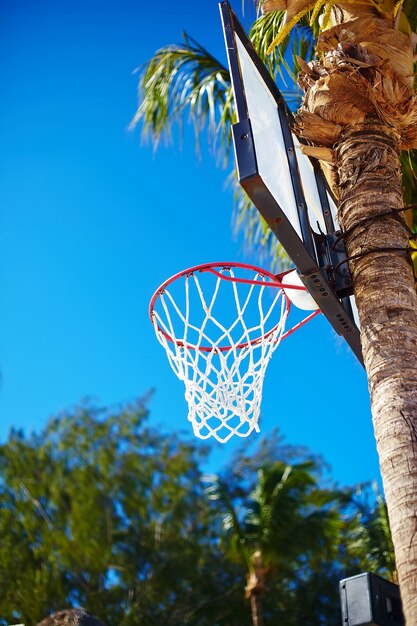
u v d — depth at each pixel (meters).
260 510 19.73
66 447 22.45
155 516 22.81
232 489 22.80
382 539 16.28
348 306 5.09
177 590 22.34
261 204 4.50
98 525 21.78
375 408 3.92
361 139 4.77
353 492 21.61
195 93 8.73
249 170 4.46
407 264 4.41
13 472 21.86
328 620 23.12
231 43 5.03
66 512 21.72
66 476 22.05
